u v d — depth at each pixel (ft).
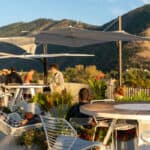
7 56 57.62
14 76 57.57
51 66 52.75
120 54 60.29
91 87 52.90
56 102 39.17
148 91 55.88
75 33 46.75
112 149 25.13
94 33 46.80
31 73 60.54
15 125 28.60
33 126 28.40
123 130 25.85
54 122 22.91
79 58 371.15
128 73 75.66
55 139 22.80
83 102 28.73
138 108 23.59
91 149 23.52
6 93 49.14
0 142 27.71
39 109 33.71
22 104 36.50
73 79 92.02
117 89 44.98
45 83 59.16
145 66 337.93
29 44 53.98
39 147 27.07
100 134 27.04
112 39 46.39
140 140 24.40
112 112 21.89
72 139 22.08
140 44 375.45
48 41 49.88
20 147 27.35
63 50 399.24
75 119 28.25
